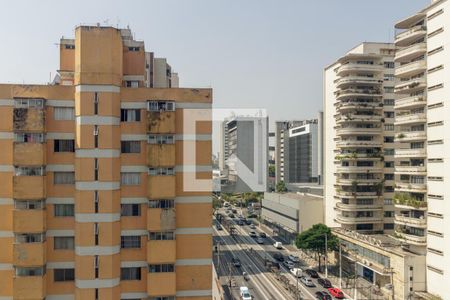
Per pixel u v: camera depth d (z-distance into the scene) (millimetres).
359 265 66125
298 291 58375
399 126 61812
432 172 52625
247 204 145000
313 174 134625
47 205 32969
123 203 33469
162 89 33875
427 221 53531
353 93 75500
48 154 33031
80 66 32406
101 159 32375
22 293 31453
